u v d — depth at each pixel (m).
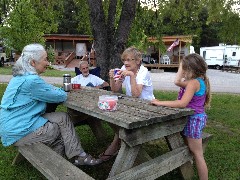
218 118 6.09
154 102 2.80
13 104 2.86
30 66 2.97
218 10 8.12
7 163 3.50
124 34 5.73
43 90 2.87
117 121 2.24
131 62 3.29
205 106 2.80
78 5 8.10
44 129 2.85
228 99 9.09
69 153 2.91
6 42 18.22
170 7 8.05
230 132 5.07
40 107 2.95
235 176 3.18
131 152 2.40
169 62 27.03
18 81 2.90
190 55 2.75
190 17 8.39
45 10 8.98
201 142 2.77
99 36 5.77
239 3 8.29
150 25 7.88
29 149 2.71
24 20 15.88
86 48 33.34
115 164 2.37
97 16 5.72
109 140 4.38
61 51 34.44
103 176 3.22
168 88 12.91
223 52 31.16
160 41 8.06
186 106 2.71
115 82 3.66
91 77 5.22
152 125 2.40
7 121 2.83
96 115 2.51
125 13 5.69
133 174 2.31
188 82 2.70
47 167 2.31
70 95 3.45
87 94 3.54
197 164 2.78
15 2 11.16
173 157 2.63
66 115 3.01
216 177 3.14
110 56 5.82
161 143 4.27
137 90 3.22
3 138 2.88
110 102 2.55
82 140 4.39
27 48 2.99
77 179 2.11
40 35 16.52
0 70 20.77
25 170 3.32
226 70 28.94
